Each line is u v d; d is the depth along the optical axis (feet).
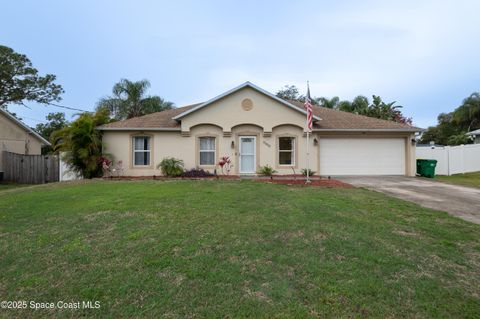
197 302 10.69
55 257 14.71
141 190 33.32
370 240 17.07
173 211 23.18
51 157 58.49
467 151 65.67
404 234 18.56
